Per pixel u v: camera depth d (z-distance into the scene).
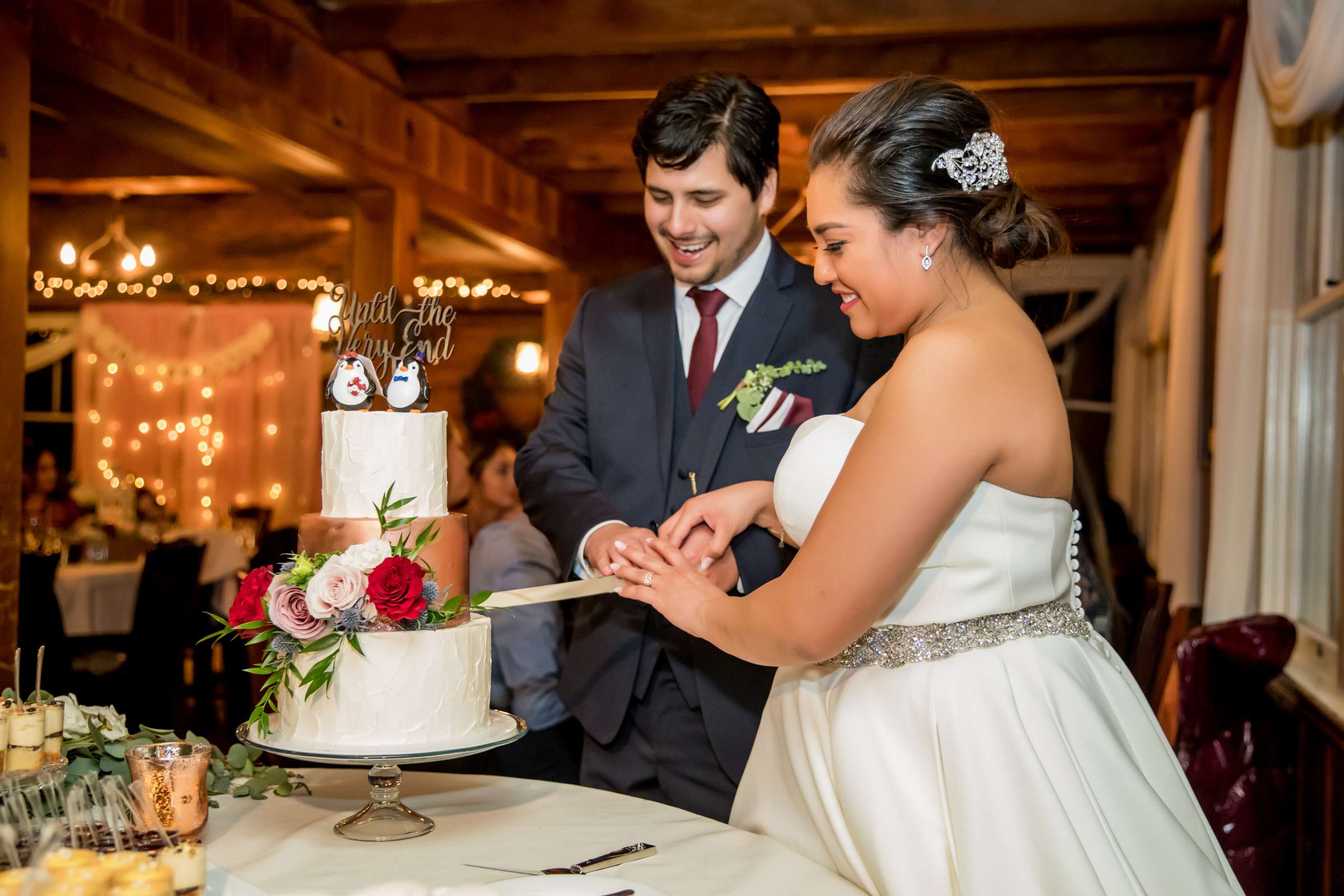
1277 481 4.07
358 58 5.60
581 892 1.25
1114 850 1.27
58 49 3.80
